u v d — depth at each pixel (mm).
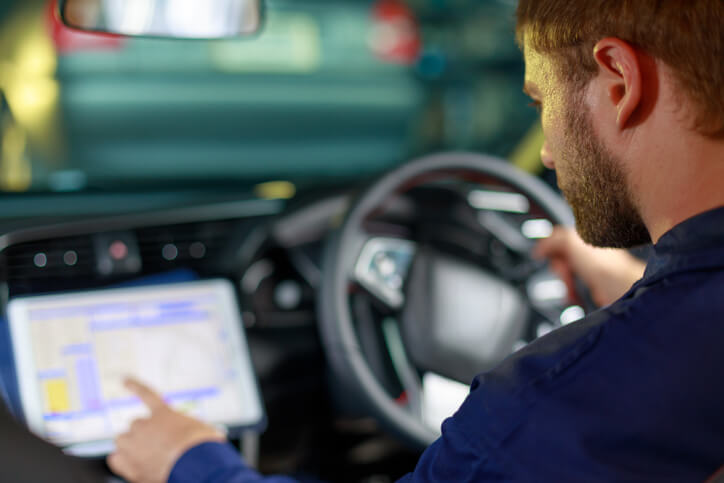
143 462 1019
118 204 1712
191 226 1650
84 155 7336
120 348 1320
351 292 1470
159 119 8570
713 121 625
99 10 1155
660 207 658
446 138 5023
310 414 1799
